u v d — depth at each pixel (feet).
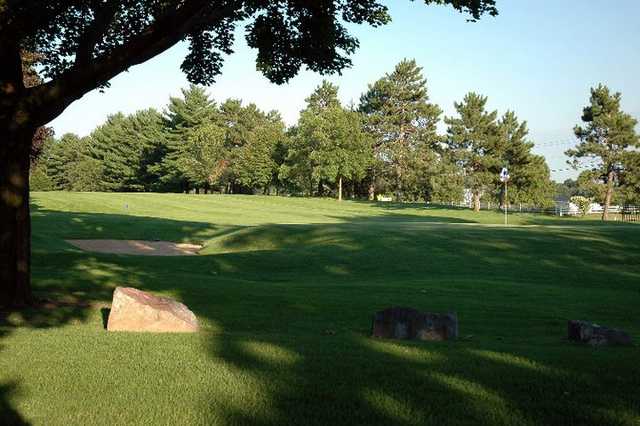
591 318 38.58
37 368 20.29
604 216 190.19
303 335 29.04
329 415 16.20
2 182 34.78
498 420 15.92
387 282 54.13
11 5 32.65
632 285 57.62
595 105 190.80
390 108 273.13
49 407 16.63
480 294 46.65
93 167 332.19
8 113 34.24
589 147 186.39
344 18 42.83
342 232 89.20
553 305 42.60
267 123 322.55
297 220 153.99
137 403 17.04
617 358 22.89
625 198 200.54
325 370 20.49
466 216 191.83
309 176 272.31
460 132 215.10
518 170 216.74
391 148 269.85
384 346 24.97
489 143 210.79
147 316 28.50
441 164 223.30
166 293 42.86
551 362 22.03
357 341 26.30
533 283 56.85
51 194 191.42
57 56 45.93
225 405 16.94
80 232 102.99
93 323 31.76
